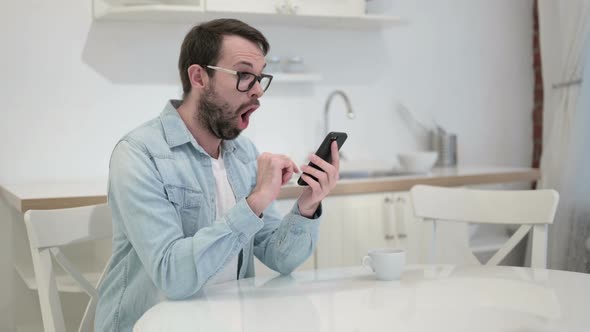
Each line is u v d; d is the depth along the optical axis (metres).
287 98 3.32
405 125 3.61
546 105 3.34
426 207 2.06
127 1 2.86
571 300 1.30
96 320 1.64
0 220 2.81
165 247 1.44
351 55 3.46
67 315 2.63
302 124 3.36
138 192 1.50
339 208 2.75
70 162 2.94
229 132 1.65
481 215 2.02
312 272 1.63
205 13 2.84
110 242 2.70
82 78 2.95
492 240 3.36
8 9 2.82
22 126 2.86
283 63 3.30
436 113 3.69
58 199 2.27
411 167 3.18
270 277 1.59
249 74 1.59
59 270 2.69
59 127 2.92
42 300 1.66
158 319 1.24
